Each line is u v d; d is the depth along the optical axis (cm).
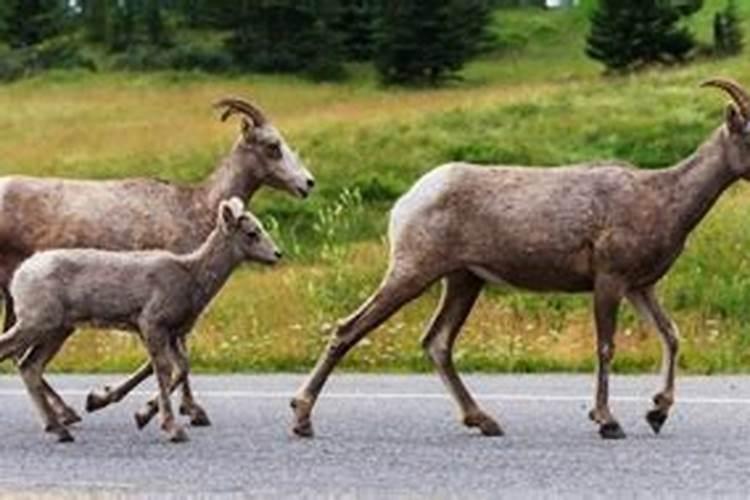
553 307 2533
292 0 10925
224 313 2588
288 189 1820
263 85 10000
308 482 1250
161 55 11125
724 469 1291
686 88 5819
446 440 1466
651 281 1527
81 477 1284
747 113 1520
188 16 12406
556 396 1769
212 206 1756
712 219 3080
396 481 1251
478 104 5644
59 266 1499
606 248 1499
